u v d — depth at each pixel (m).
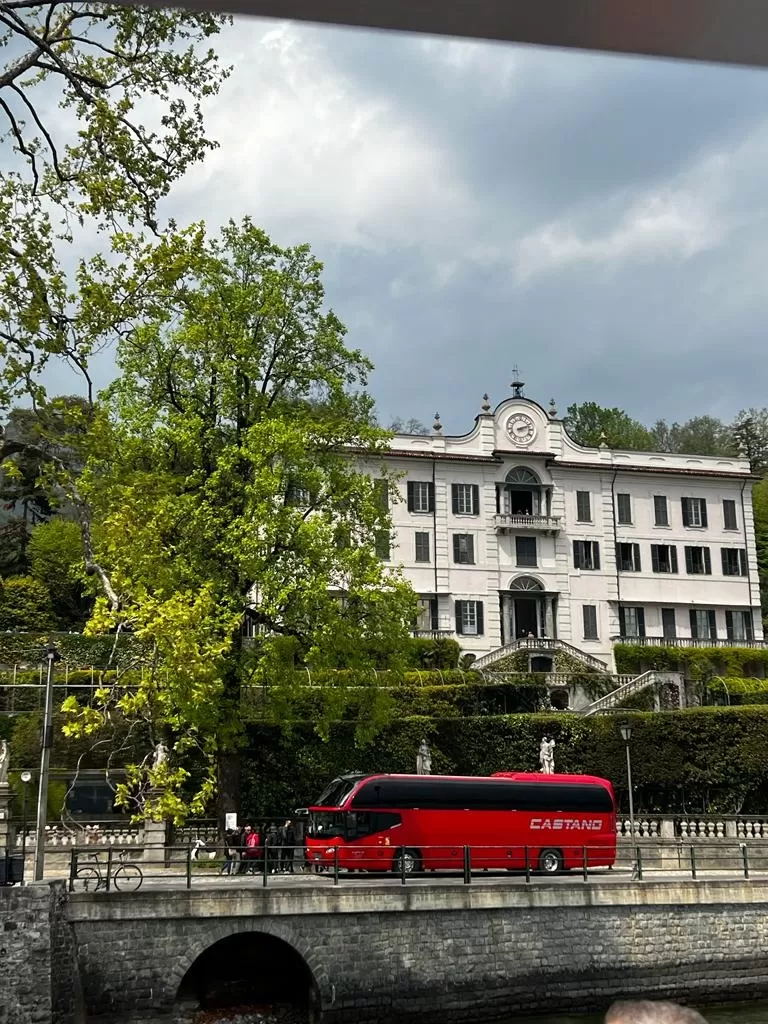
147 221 22.31
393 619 40.97
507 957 31.19
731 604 74.19
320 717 40.78
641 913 32.91
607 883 32.72
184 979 31.81
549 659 66.44
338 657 39.66
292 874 34.47
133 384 40.09
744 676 71.31
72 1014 27.11
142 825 37.75
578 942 32.03
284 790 47.19
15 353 20.89
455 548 69.88
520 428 73.06
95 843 36.44
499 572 70.31
